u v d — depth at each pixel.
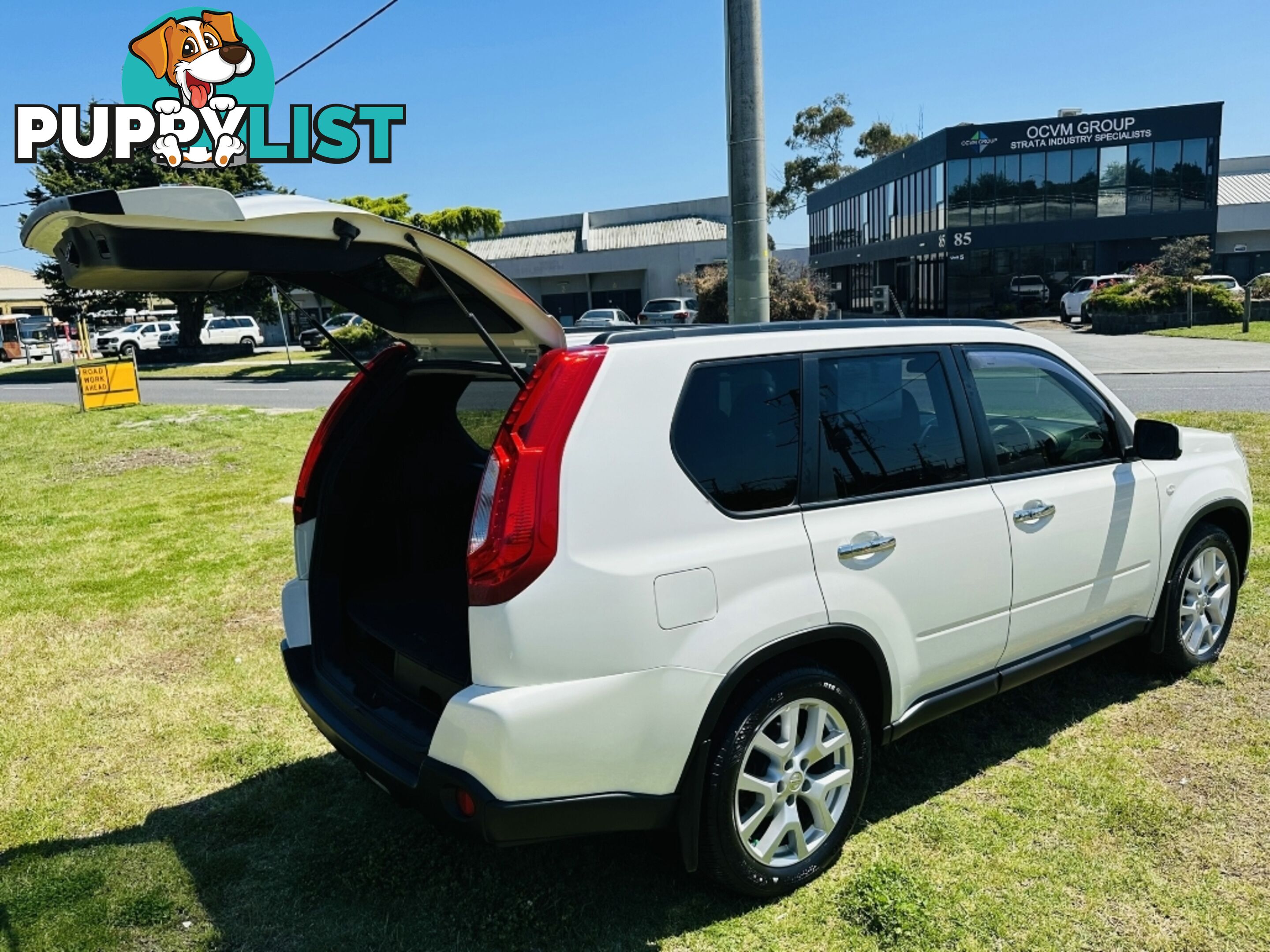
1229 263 51.88
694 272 51.00
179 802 3.71
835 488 3.04
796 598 2.85
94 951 2.82
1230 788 3.50
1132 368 18.47
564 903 2.98
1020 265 43.62
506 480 2.47
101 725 4.42
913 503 3.21
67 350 49.75
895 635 3.14
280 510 9.14
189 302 41.84
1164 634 4.30
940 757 3.83
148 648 5.44
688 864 2.78
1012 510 3.48
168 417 17.03
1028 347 3.79
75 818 3.60
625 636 2.55
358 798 3.69
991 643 3.50
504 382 3.43
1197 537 4.35
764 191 7.19
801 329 3.12
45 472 12.00
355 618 3.31
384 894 3.05
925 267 46.69
